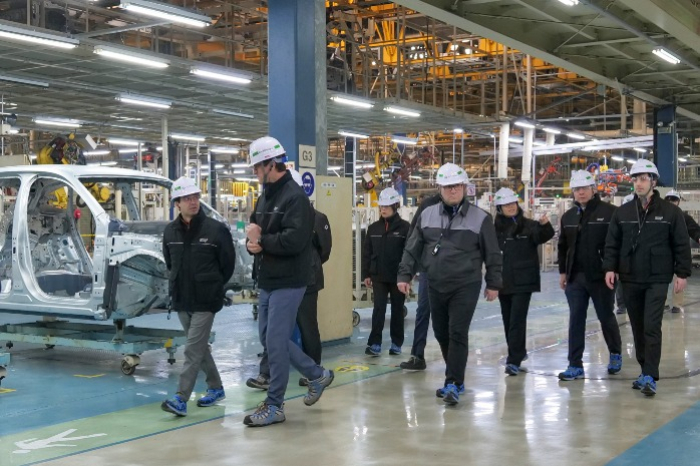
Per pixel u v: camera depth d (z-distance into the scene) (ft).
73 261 30.94
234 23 59.88
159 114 72.95
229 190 104.27
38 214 30.17
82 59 48.34
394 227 28.07
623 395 21.80
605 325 24.59
